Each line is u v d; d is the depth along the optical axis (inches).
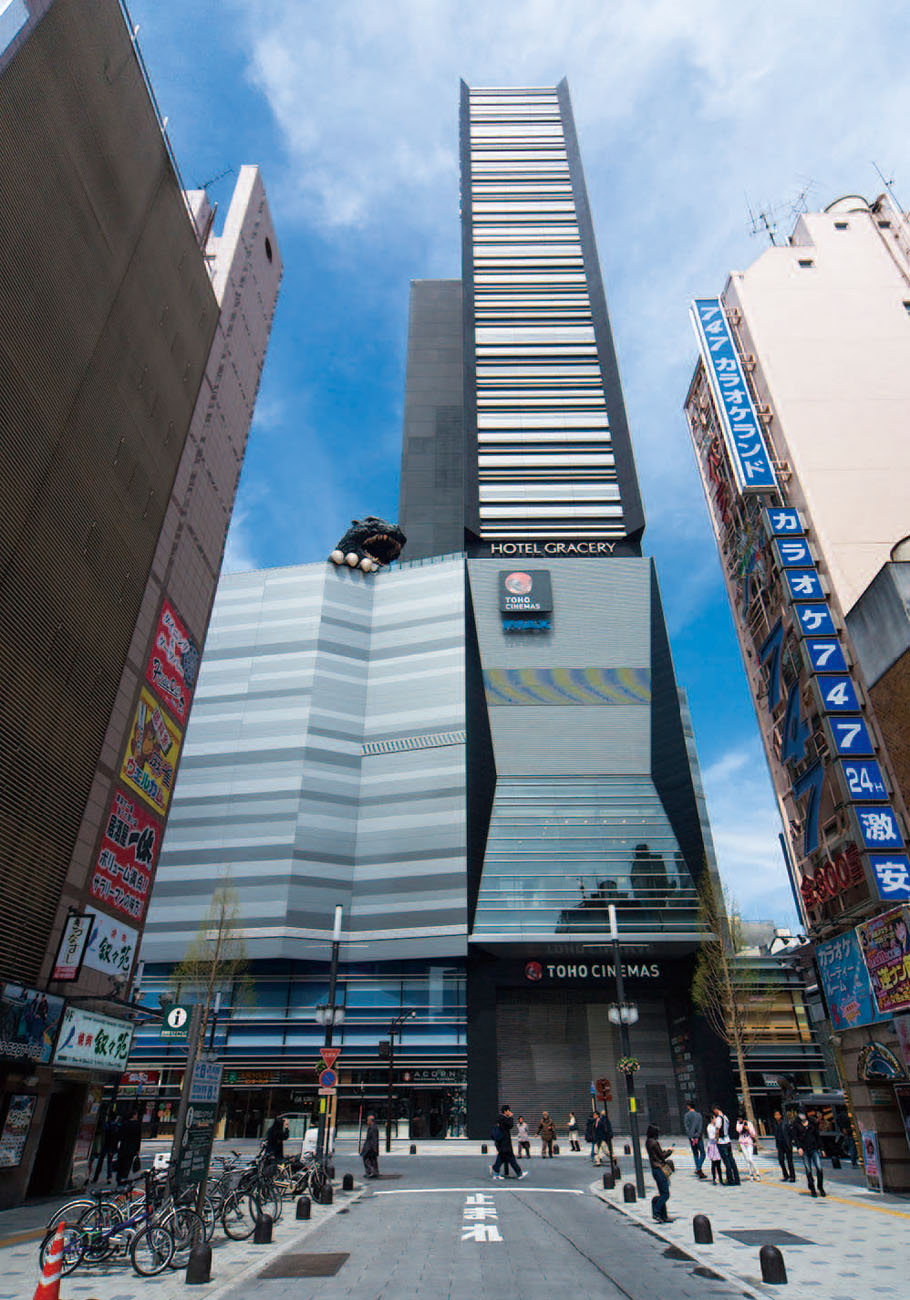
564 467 3314.5
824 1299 390.3
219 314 1683.1
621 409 3442.4
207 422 1601.9
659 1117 2059.5
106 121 1138.7
